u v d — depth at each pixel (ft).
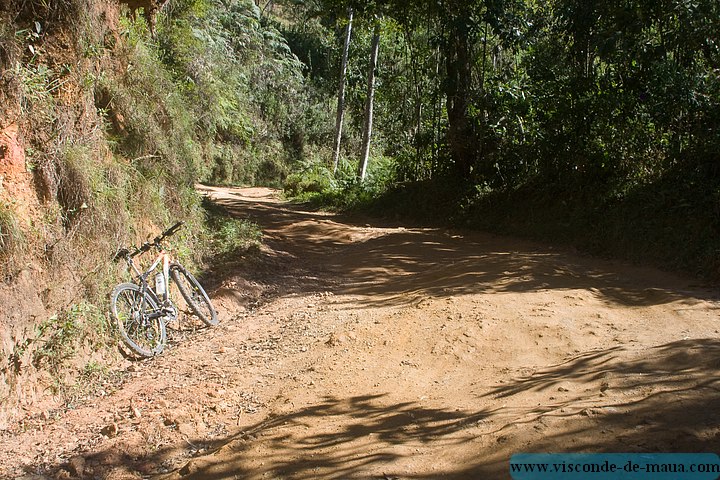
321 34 162.50
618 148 42.98
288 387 18.39
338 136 98.63
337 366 19.54
